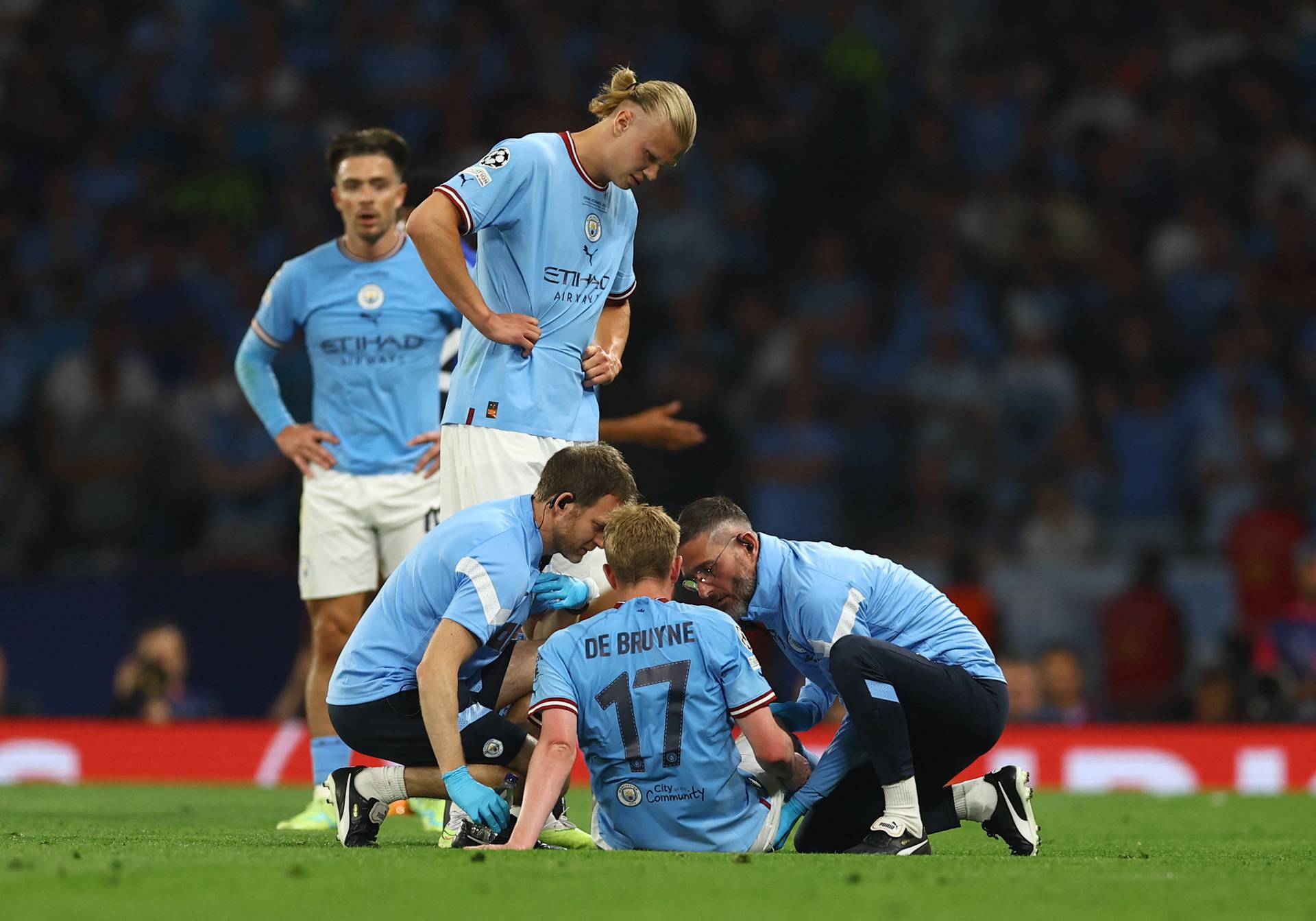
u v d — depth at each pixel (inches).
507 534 669.9
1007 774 709.3
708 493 1860.2
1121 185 2242.9
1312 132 2308.1
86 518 1883.6
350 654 696.4
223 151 2252.7
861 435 1968.5
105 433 1911.9
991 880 536.7
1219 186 2245.3
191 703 1537.9
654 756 645.9
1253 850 759.1
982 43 2393.0
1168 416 1955.0
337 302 949.8
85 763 1381.6
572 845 673.6
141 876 518.9
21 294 2150.6
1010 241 2164.1
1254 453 1889.8
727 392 2042.3
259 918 439.5
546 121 2242.9
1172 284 2126.0
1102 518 1904.5
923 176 2249.0
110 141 2281.0
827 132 2284.7
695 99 2330.2
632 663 649.6
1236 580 1657.2
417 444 952.3
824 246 2148.1
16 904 462.0
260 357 975.0
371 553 955.3
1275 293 2126.0
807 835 701.3
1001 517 1884.8
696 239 2154.3
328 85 2322.8
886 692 666.8
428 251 734.5
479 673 717.9
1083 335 2092.8
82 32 2406.5
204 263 2134.6
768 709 652.7
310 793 1234.6
